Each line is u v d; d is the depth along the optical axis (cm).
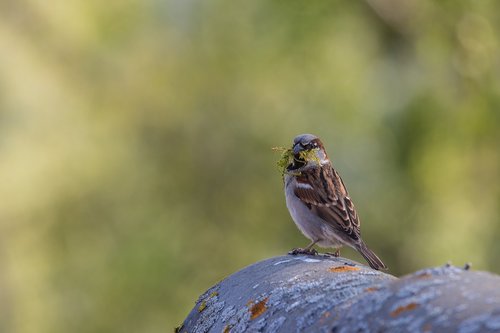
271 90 1488
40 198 1480
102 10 1501
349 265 474
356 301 374
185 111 1524
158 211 1521
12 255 1486
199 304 500
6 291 1506
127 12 1493
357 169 1450
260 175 1522
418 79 1412
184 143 1534
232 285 487
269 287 449
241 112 1512
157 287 1489
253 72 1473
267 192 1528
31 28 1495
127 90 1520
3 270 1504
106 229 1506
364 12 1427
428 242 1450
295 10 1416
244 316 436
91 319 1482
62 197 1492
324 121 1460
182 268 1510
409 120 1408
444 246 1442
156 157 1531
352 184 1450
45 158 1480
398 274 1473
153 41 1520
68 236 1495
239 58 1480
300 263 482
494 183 1415
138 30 1512
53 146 1489
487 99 1382
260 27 1447
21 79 1471
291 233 1545
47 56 1502
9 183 1469
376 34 1438
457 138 1394
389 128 1423
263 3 1431
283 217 1542
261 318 424
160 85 1527
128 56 1519
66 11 1485
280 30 1433
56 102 1490
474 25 1387
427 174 1415
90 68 1512
